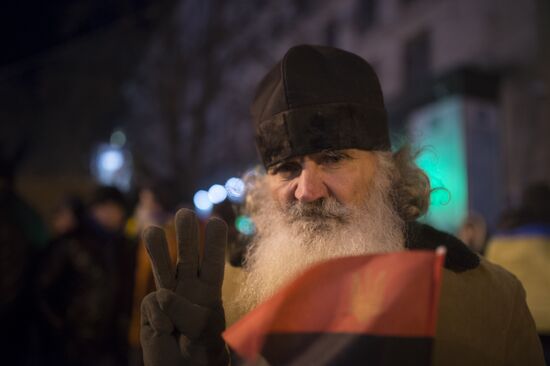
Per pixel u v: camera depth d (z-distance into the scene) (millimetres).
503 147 10461
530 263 2516
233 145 18234
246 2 15727
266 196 1284
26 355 3160
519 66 10445
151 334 952
